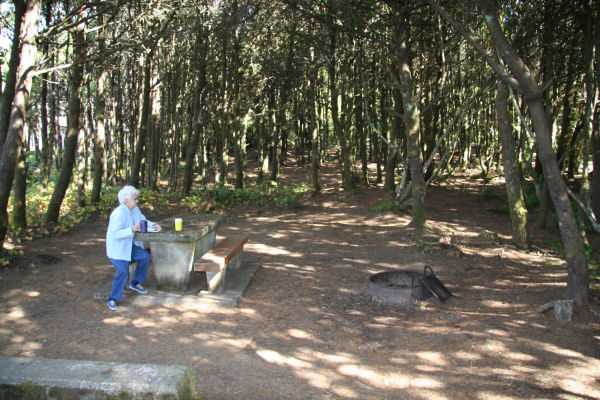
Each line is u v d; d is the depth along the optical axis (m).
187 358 3.99
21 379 2.69
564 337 4.25
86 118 19.05
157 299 5.45
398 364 3.91
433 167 16.62
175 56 14.90
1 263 6.64
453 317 4.96
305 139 25.91
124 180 21.12
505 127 7.96
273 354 4.11
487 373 3.68
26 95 7.04
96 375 2.72
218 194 14.28
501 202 13.14
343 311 5.27
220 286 5.66
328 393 3.42
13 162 6.92
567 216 4.97
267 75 17.00
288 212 12.98
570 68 11.35
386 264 7.37
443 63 11.96
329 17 10.73
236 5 11.95
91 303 5.38
